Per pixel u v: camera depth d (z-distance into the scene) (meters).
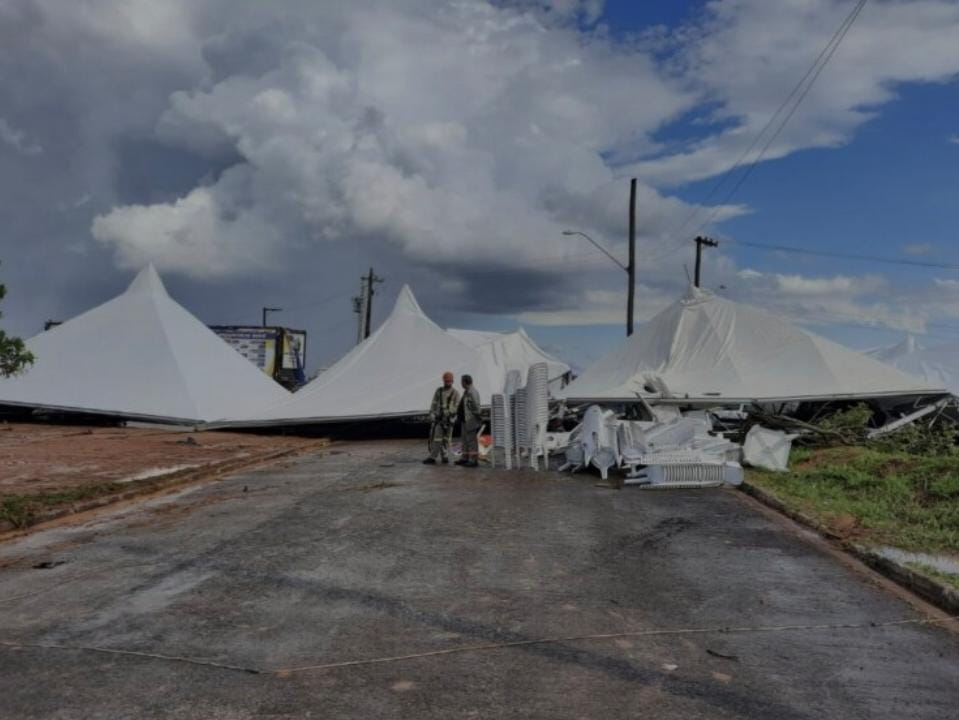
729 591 6.79
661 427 16.11
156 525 9.52
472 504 11.38
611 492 13.03
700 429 16.14
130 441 20.91
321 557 7.78
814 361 24.36
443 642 5.31
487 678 4.67
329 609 6.03
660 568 7.60
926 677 4.85
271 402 29.16
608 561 7.86
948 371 33.31
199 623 5.67
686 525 10.00
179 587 6.65
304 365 53.06
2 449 17.91
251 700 4.31
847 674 4.88
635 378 25.41
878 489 12.09
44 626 5.61
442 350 27.05
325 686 4.52
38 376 26.75
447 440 17.22
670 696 4.46
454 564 7.57
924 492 11.45
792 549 8.59
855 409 22.19
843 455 16.52
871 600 6.59
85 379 26.95
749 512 11.09
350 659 4.96
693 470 13.56
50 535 8.93
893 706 4.39
